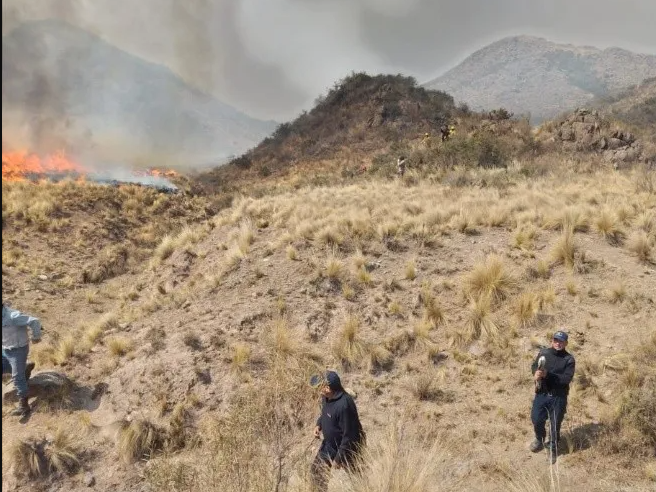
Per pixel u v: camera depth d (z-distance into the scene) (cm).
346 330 855
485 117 4050
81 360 899
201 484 483
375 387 763
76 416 755
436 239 1159
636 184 1645
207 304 1025
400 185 2184
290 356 812
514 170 2109
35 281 1344
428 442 623
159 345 882
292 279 1055
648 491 512
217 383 773
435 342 852
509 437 633
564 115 2780
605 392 685
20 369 745
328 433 500
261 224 1422
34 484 631
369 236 1204
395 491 453
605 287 924
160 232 1870
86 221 1800
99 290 1381
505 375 761
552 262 1012
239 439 496
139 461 658
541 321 859
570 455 584
